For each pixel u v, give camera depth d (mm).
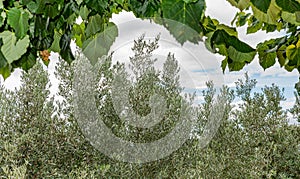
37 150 3400
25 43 946
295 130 4055
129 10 1093
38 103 3498
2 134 3373
